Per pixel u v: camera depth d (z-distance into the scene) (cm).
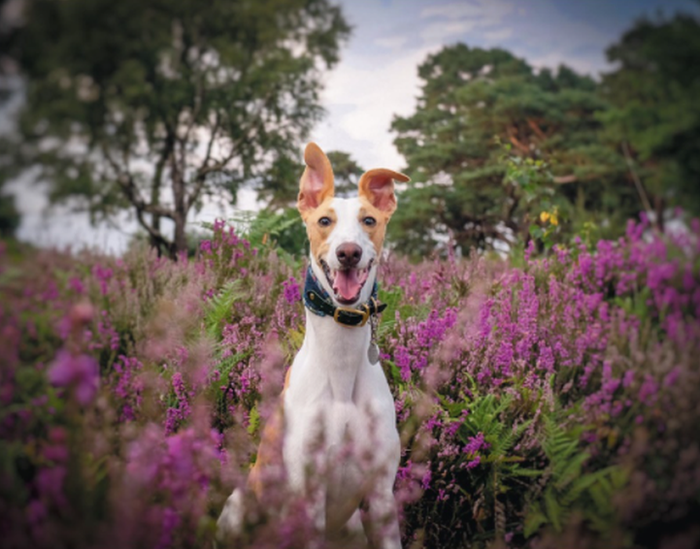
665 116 405
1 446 182
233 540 189
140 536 153
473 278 396
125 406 288
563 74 1916
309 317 259
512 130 1962
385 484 235
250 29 849
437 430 280
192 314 361
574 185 1555
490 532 262
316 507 221
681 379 243
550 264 443
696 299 284
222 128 991
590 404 278
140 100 552
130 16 396
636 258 372
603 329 326
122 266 459
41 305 265
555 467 252
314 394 248
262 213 605
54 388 207
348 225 254
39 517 151
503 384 309
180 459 173
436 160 2112
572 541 210
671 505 223
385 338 332
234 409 297
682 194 371
